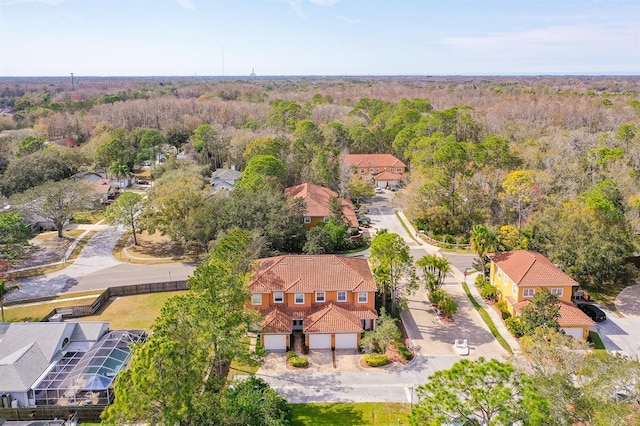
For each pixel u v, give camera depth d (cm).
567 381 2702
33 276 5731
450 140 7794
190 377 2425
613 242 5138
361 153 10838
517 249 5391
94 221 7838
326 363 3981
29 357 3681
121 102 16450
